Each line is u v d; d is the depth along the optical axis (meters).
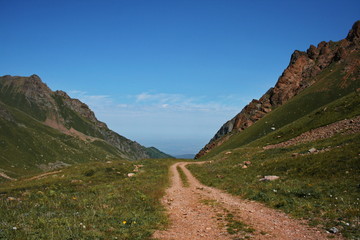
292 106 105.06
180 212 15.74
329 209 13.88
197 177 35.59
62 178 35.97
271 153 40.06
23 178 47.47
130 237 10.19
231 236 10.83
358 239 9.68
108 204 15.71
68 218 11.65
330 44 143.88
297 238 10.29
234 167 36.09
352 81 102.44
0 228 9.41
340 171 20.20
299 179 21.94
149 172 39.81
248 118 131.88
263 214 14.53
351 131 34.38
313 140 40.75
